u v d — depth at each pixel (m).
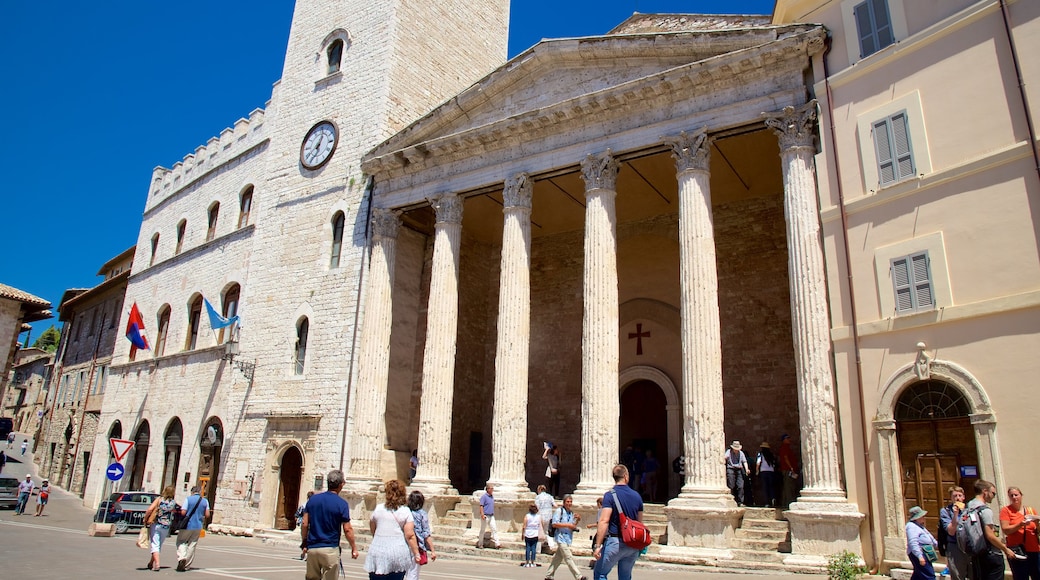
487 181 21.91
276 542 22.22
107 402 37.44
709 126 18.00
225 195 34.47
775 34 17.20
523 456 19.14
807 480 14.74
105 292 45.56
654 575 13.64
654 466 22.75
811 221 15.95
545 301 27.80
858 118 15.80
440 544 18.11
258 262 28.41
